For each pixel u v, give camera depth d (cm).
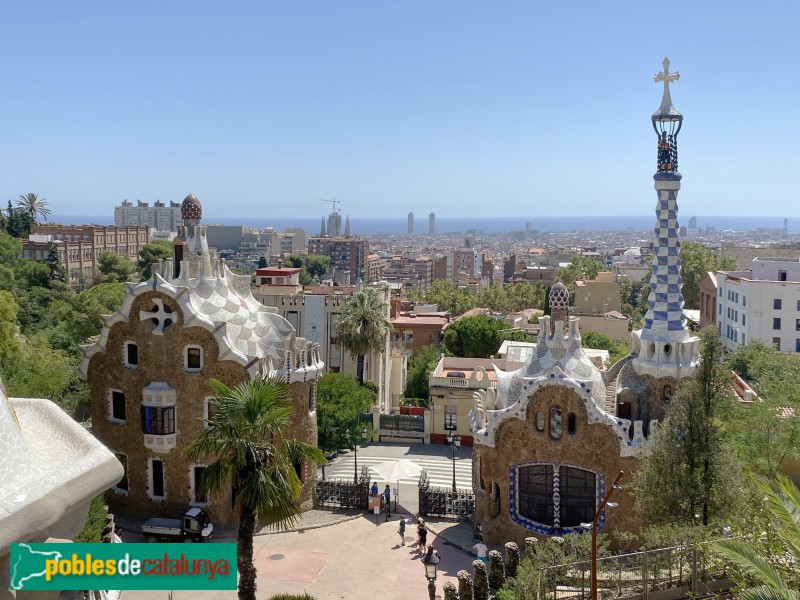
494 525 4253
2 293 5331
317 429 5281
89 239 17600
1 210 17775
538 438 4141
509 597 2698
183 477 4453
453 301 15675
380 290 8350
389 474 4544
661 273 4334
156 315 4441
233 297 4803
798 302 10062
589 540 3062
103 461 731
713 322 12269
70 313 8200
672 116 4234
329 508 4853
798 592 1825
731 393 3241
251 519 2706
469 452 6419
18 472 661
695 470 3142
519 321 11475
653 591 2555
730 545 1808
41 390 4991
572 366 4234
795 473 4638
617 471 4000
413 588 3722
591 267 17162
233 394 2650
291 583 3766
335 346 7538
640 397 4325
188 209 4712
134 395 4478
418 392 8819
